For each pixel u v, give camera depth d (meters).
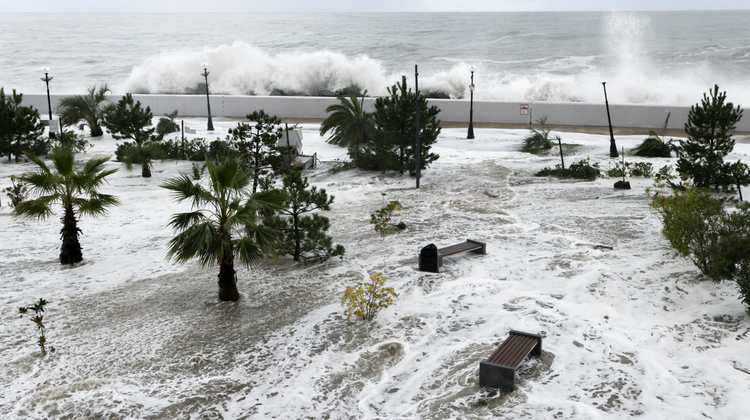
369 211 16.86
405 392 6.27
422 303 9.17
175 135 34.66
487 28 118.00
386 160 24.11
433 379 6.48
